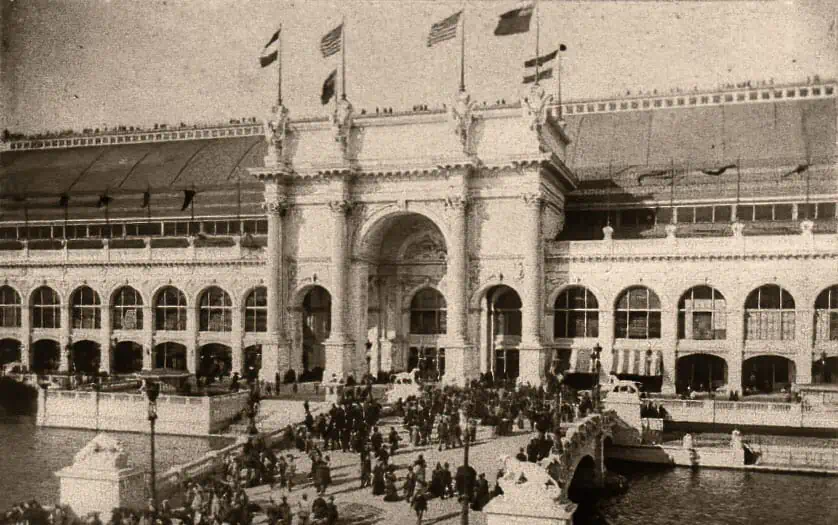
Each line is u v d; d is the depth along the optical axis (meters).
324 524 29.47
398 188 65.88
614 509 41.00
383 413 50.78
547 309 64.88
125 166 90.69
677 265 61.84
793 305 59.69
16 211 88.88
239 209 81.56
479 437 44.03
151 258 76.12
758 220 68.44
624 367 62.53
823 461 48.03
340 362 65.25
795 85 73.25
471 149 63.69
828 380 58.50
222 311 75.12
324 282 68.00
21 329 81.00
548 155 60.22
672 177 71.62
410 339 71.56
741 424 53.28
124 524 29.05
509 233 63.28
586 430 41.97
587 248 63.84
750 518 39.31
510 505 27.17
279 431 45.78
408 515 31.62
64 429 55.12
